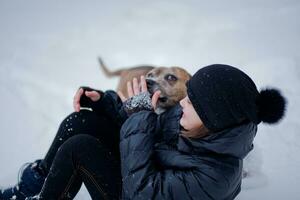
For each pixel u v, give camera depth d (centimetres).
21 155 329
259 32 551
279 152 287
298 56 441
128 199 181
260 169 270
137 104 202
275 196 245
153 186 176
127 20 675
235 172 180
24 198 221
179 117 205
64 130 224
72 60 545
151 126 189
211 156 181
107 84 486
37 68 516
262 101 182
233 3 704
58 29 656
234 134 177
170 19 659
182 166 183
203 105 177
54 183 196
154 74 309
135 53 556
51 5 788
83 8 759
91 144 198
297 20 574
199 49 530
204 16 655
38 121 379
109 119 240
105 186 196
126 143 186
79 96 231
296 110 323
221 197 178
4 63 523
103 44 593
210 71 180
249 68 424
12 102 412
